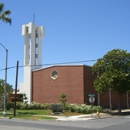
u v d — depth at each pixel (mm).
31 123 22969
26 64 54062
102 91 38125
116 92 40031
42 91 50844
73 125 21281
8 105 48562
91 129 18016
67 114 35656
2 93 44125
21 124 21609
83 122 24875
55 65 49531
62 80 48219
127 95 56469
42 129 17547
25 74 53594
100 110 39844
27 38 55375
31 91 52469
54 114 35688
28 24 54938
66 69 48031
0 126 19578
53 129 17688
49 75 50250
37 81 52094
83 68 46031
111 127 19578
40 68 53469
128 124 22219
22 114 35812
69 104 41812
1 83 45594
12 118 30469
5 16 35844
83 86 45312
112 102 50719
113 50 39344
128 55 38562
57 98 48281
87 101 45625
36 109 47594
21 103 49344
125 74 37281
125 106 55531
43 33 55906
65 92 47375
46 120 27969
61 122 24969
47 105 46812
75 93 46094
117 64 38656
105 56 39312
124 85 37719
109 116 34156
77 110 38312
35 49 55219
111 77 37000
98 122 24703
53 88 49188
